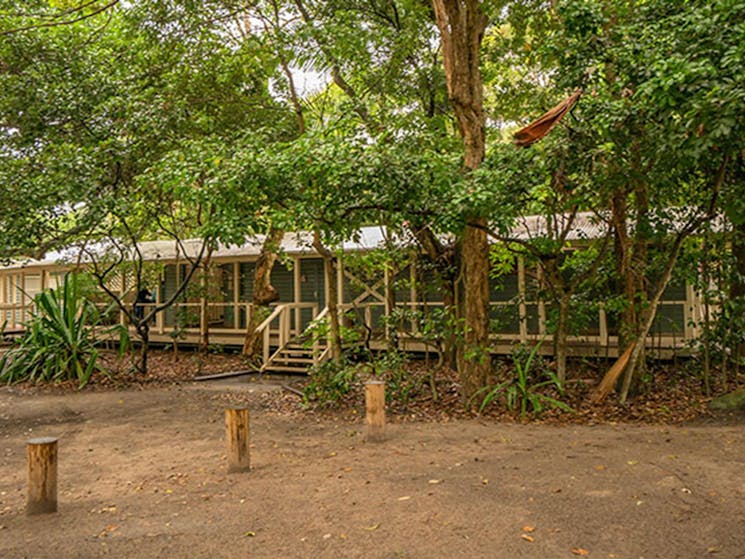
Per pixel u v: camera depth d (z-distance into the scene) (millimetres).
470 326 9242
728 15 6160
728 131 5395
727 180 8328
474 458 6246
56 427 8727
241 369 14469
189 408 9875
